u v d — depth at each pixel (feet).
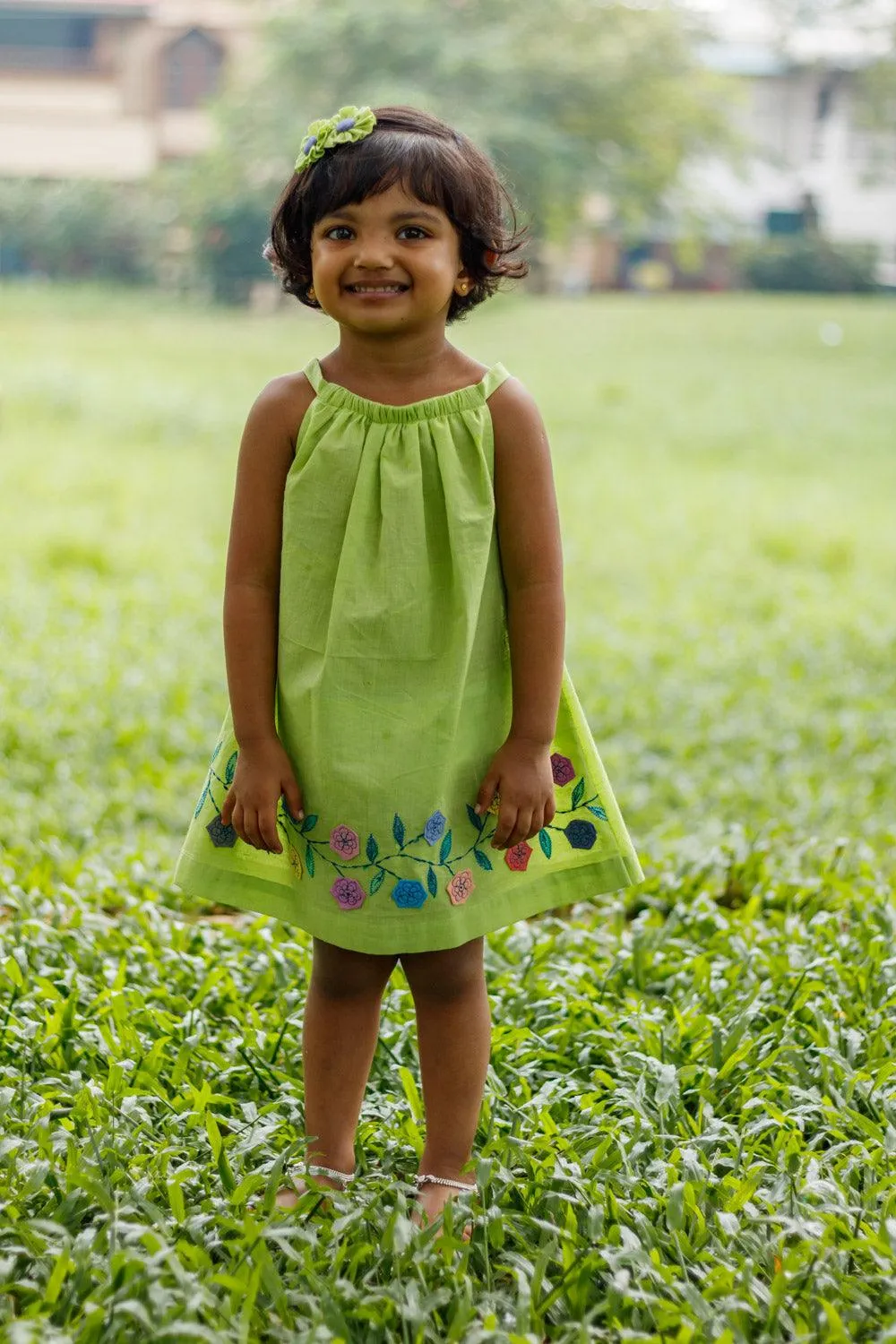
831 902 12.96
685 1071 9.62
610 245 140.67
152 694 22.45
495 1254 7.88
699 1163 8.40
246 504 8.21
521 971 11.39
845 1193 8.27
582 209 126.62
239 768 8.23
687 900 13.32
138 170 136.36
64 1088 9.35
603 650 26.50
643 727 22.03
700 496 47.03
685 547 38.34
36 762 19.16
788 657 26.48
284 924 12.16
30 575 31.71
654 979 11.41
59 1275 7.14
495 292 8.79
